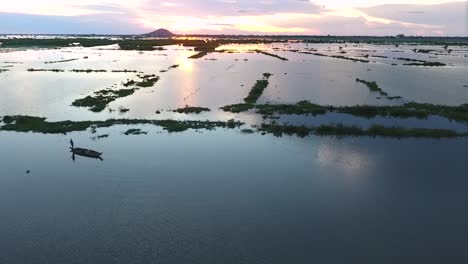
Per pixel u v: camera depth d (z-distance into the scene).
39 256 16.97
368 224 19.50
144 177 25.11
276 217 20.14
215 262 16.56
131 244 17.86
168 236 18.48
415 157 28.34
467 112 40.75
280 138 33.00
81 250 17.42
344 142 31.89
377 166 26.78
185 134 34.12
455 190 23.06
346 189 23.28
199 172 25.89
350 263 16.56
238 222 19.69
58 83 60.09
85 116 40.16
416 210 20.81
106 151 29.91
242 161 27.80
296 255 17.06
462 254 17.16
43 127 35.59
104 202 21.83
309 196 22.44
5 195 22.75
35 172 26.06
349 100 48.12
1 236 18.48
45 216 20.36
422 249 17.50
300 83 60.97
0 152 29.77
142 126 36.62
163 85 59.25
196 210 20.88
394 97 49.41
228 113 41.66
